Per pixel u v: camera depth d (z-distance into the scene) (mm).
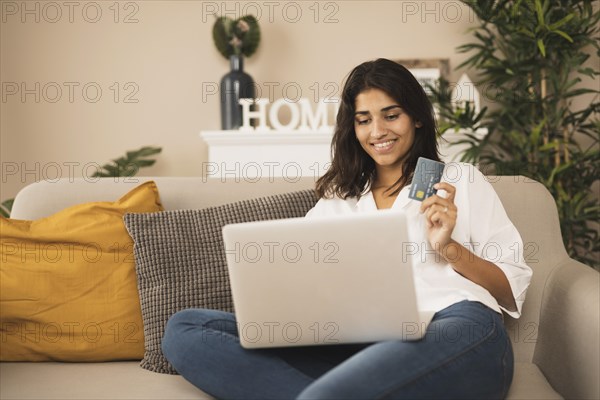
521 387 1643
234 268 1454
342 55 4289
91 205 1948
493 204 1870
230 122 4066
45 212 2033
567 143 3836
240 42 4117
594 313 1588
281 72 4305
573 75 4117
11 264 1848
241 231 1443
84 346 1827
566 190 3918
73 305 1839
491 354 1520
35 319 1830
